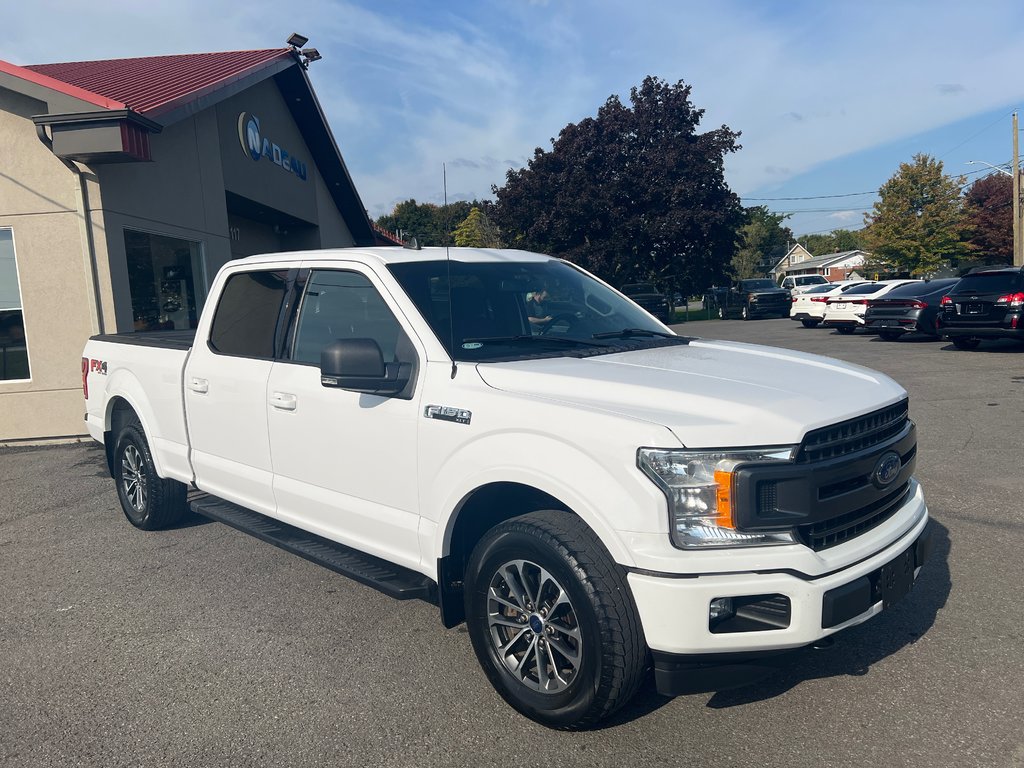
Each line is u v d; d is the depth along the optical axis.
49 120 8.59
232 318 4.81
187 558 5.38
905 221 44.53
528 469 3.05
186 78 12.88
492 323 3.91
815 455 2.85
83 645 4.09
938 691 3.35
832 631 2.81
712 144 33.56
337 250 4.33
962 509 5.71
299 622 4.29
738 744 3.04
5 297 9.63
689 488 2.74
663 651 2.76
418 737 3.17
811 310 24.56
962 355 14.80
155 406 5.41
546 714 3.10
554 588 3.09
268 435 4.38
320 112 17.14
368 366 3.43
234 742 3.17
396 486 3.66
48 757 3.11
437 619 4.30
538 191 34.53
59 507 6.82
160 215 10.79
